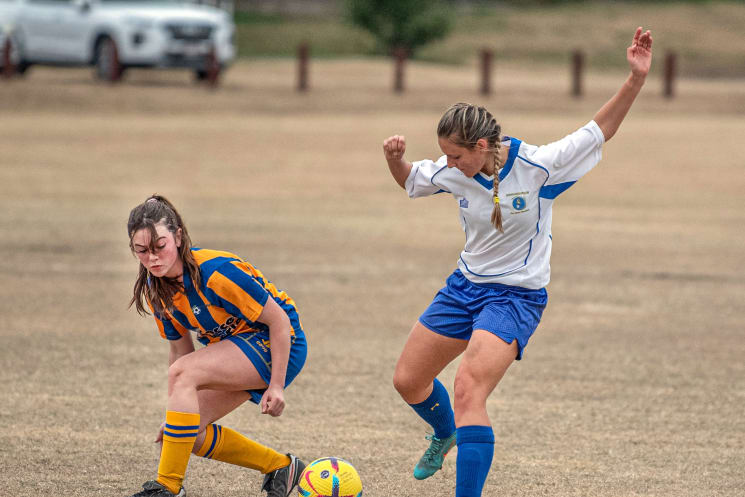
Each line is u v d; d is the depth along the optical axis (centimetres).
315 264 3684
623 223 4600
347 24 15250
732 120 8550
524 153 1572
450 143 1529
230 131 7294
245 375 1594
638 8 18800
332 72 10981
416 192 1683
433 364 1670
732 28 17425
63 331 2803
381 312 3066
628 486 1784
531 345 2761
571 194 5338
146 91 8788
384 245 4053
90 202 4853
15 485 1731
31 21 9019
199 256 1565
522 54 15200
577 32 16612
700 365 2583
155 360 2558
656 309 3161
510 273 1603
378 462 1895
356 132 7369
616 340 2812
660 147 6969
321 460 1648
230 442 1633
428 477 1828
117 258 3778
